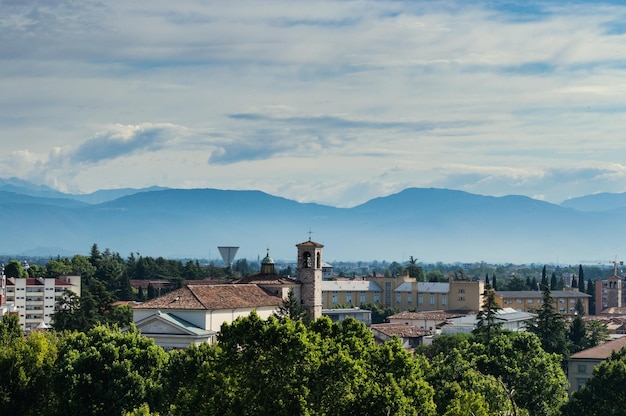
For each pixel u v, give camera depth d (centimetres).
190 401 13588
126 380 16050
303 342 13488
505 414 16738
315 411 13062
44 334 19800
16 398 17012
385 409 12962
